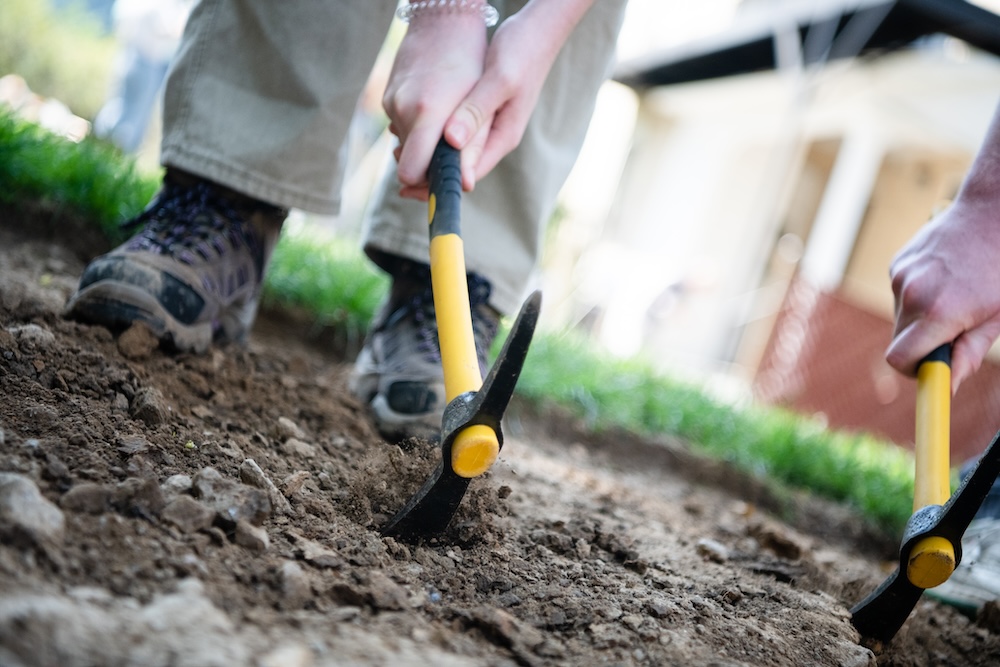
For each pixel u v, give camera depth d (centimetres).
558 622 117
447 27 155
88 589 89
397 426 188
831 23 905
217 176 185
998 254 162
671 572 156
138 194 302
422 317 198
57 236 281
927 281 163
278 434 165
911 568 138
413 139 146
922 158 1121
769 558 188
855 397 813
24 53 1112
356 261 379
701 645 120
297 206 191
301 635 93
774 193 1134
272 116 188
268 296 313
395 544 127
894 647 152
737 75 1164
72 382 148
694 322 1169
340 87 186
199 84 186
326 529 127
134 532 104
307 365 230
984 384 772
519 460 235
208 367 181
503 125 159
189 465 131
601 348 486
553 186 205
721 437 385
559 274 1296
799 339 805
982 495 130
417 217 199
